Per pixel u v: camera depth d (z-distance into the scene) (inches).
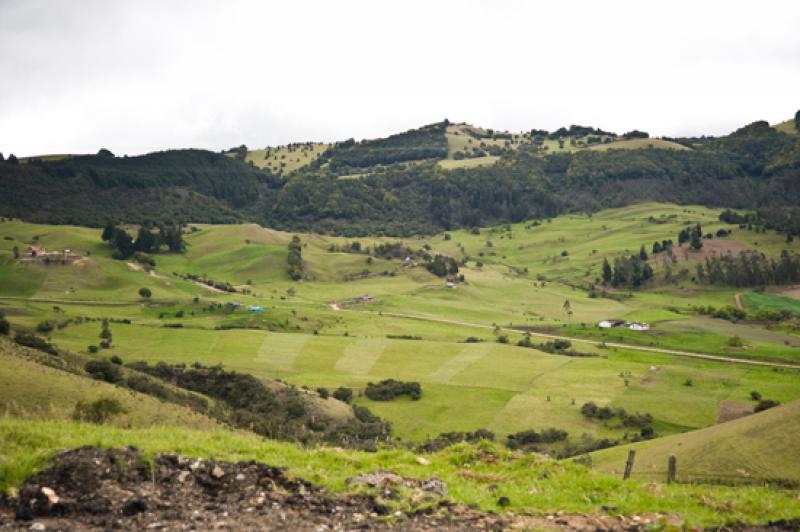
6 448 595.5
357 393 4293.8
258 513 535.5
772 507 682.2
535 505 632.4
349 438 3105.3
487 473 762.8
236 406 3745.1
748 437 1982.0
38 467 549.3
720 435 2047.2
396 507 569.9
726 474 1812.3
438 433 3553.2
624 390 4379.9
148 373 4190.5
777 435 1955.0
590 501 665.6
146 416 2010.3
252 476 599.5
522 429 3661.4
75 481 542.6
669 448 2107.5
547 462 819.4
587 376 4729.3
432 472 728.3
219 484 583.5
